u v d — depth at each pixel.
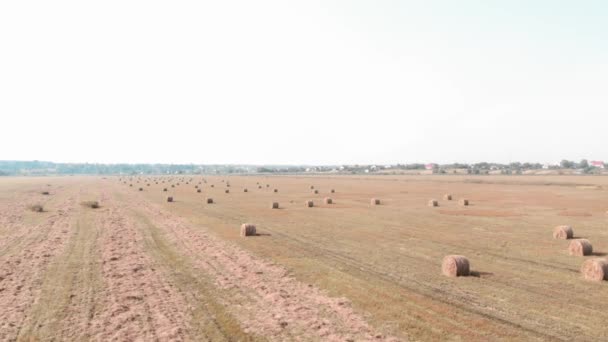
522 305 16.78
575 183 104.94
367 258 25.02
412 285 19.56
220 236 32.34
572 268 22.69
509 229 35.59
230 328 14.50
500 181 119.50
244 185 107.44
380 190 85.62
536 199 63.25
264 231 34.66
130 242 29.75
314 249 27.59
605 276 20.23
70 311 16.03
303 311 16.17
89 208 51.66
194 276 21.05
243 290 18.80
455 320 15.18
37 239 30.75
